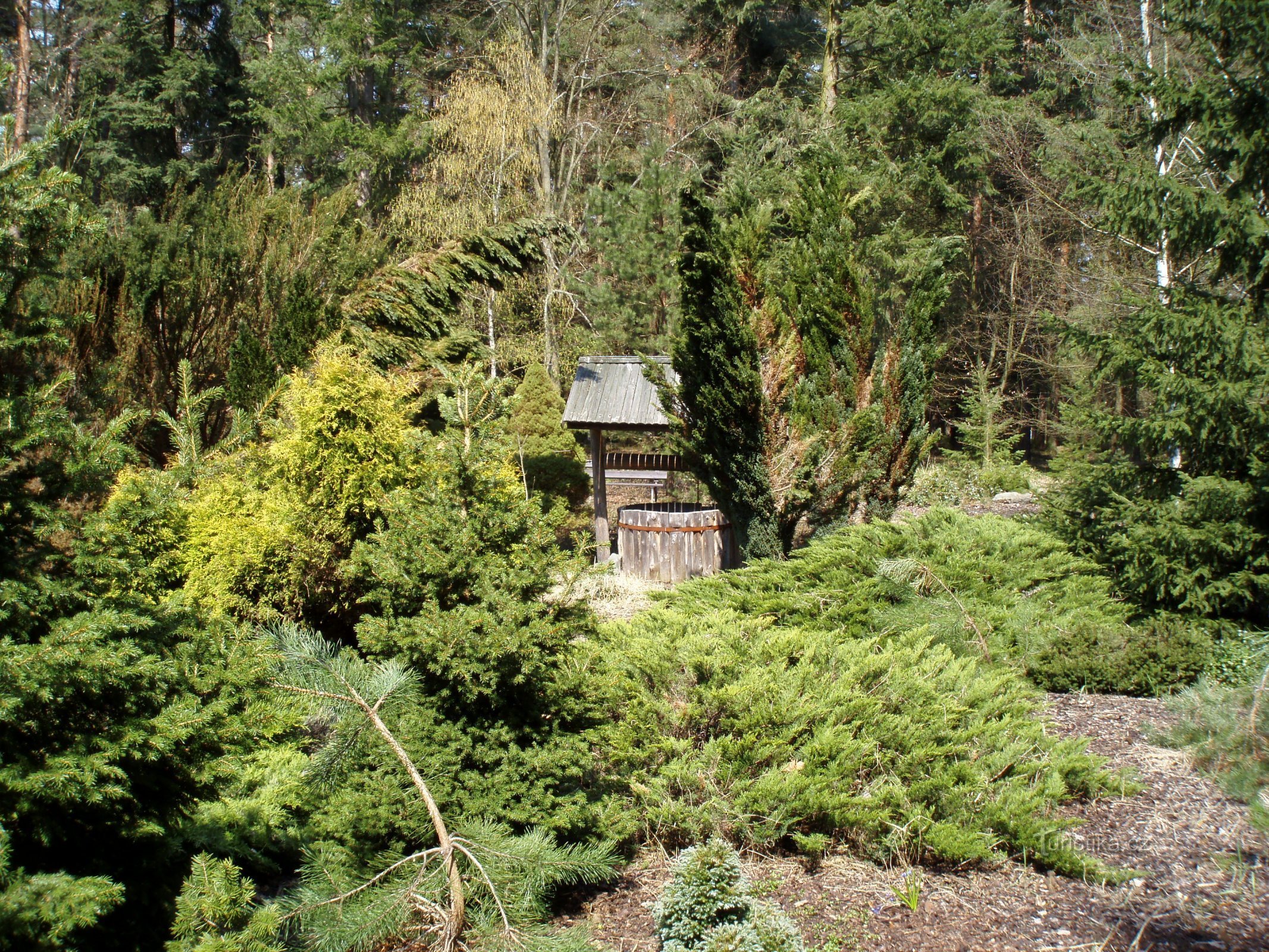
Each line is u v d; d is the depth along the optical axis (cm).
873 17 2089
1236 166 791
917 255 1872
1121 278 1388
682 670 475
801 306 835
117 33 2384
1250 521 689
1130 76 1449
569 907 362
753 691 452
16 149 297
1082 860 373
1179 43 1384
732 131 2112
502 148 1877
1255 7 733
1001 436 2211
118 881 284
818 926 344
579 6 2367
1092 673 593
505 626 335
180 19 2559
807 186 859
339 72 2322
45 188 290
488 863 298
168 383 917
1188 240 775
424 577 358
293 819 396
